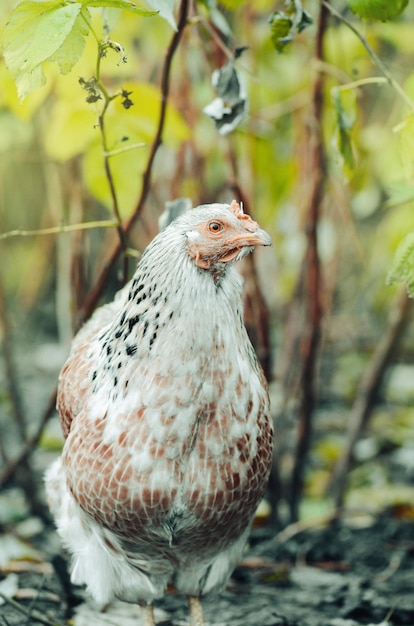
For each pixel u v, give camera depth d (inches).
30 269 391.2
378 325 362.6
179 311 138.0
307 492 254.8
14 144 266.8
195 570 157.2
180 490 139.9
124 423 139.3
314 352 217.6
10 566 199.2
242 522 151.6
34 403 319.6
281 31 155.3
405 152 153.8
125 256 180.4
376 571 209.5
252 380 144.1
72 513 153.9
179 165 221.3
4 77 186.4
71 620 178.7
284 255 268.1
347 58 232.2
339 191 236.7
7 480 224.4
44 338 399.5
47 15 129.5
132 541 148.0
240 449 141.3
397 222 252.4
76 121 191.8
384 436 292.4
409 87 180.5
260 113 251.8
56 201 284.0
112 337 147.4
